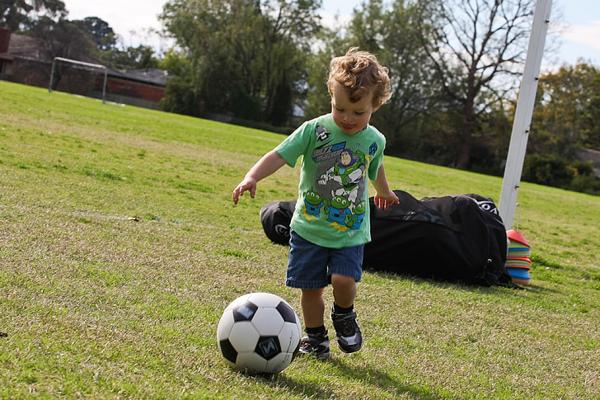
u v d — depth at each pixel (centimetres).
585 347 555
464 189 2383
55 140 1477
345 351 408
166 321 425
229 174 1502
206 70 5966
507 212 874
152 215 838
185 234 749
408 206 756
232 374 348
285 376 362
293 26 6322
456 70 5741
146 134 2169
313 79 5750
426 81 5738
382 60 5519
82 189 929
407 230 738
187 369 340
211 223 877
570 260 1132
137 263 570
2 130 1450
